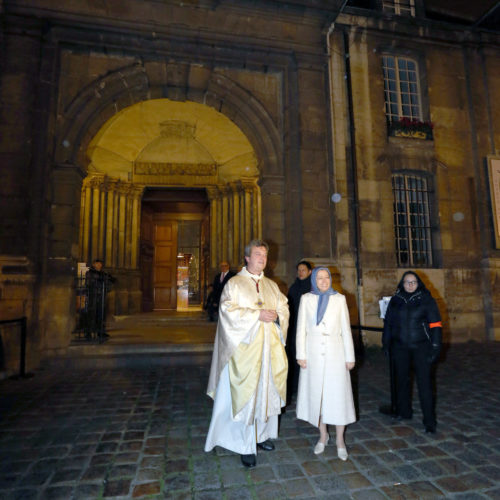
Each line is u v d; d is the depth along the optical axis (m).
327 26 7.91
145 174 11.94
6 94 6.32
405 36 8.99
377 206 8.13
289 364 4.47
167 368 6.01
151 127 11.30
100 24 6.85
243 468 2.75
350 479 2.59
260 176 7.95
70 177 6.68
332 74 8.23
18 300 5.80
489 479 2.59
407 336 3.62
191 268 19.69
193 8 7.21
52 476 2.62
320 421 3.02
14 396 4.52
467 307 8.52
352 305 7.58
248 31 7.52
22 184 6.16
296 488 2.47
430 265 8.66
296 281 4.74
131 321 9.79
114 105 7.41
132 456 2.93
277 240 7.56
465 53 9.43
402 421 3.71
